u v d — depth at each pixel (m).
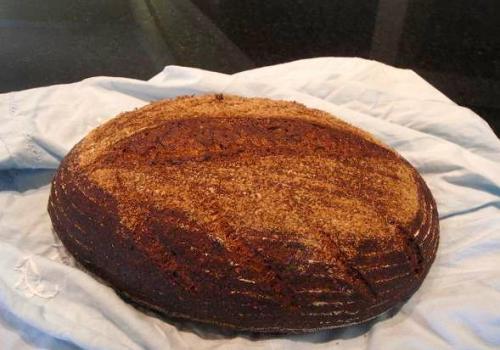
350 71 0.53
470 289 0.36
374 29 0.72
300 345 0.34
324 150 0.36
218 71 0.62
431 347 0.34
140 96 0.50
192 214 0.33
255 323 0.33
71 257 0.38
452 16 0.76
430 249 0.37
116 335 0.32
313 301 0.33
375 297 0.34
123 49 0.65
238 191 0.33
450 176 0.45
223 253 0.32
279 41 0.68
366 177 0.35
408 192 0.36
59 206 0.36
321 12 0.75
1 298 0.33
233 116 0.38
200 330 0.35
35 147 0.45
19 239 0.40
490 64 0.66
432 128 0.48
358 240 0.33
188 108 0.39
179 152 0.35
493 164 0.45
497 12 0.77
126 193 0.34
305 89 0.50
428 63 0.65
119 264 0.34
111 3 0.74
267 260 0.32
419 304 0.36
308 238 0.32
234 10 0.74
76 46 0.65
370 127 0.47
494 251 0.40
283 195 0.33
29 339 0.32
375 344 0.34
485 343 0.34
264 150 0.35
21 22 0.69
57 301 0.33
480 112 0.57
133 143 0.36
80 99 0.49
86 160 0.36
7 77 0.59
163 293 0.33
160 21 0.70
